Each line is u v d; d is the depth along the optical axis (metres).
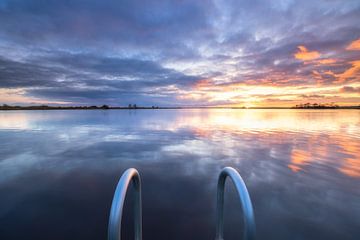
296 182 4.77
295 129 15.19
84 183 4.76
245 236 1.04
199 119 27.88
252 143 9.53
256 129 15.18
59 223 3.23
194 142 9.85
